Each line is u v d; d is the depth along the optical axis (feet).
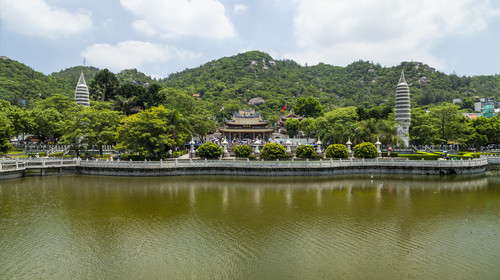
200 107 335.88
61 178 182.60
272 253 82.48
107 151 257.14
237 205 128.26
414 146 301.22
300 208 124.47
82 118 216.95
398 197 143.84
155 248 85.51
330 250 84.28
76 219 108.68
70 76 647.15
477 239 92.79
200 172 195.62
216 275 71.26
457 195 148.56
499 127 305.32
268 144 219.20
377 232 98.12
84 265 75.82
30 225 102.37
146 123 205.77
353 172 203.72
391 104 601.62
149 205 127.03
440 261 78.02
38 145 245.24
